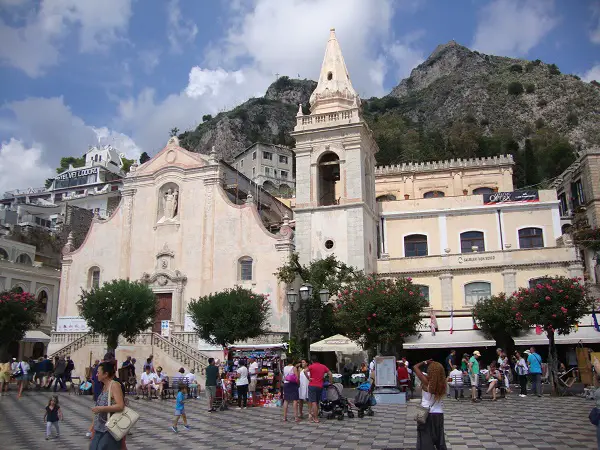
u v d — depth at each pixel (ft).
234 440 48.96
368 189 143.95
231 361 90.89
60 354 122.93
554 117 526.98
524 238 139.44
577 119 513.45
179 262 140.15
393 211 149.48
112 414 27.71
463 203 146.41
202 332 109.50
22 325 117.39
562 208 202.80
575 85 555.28
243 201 170.50
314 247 131.85
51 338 135.33
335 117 139.23
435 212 145.59
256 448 44.27
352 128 136.26
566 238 126.62
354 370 112.68
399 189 185.78
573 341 103.30
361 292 98.89
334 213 132.67
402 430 51.65
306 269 121.19
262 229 133.80
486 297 123.75
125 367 95.50
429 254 143.64
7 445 48.24
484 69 643.86
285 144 508.94
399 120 450.30
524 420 55.01
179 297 136.77
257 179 377.50
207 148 521.65
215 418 66.18
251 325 107.76
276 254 130.93
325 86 147.84
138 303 111.45
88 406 80.18
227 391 81.71
